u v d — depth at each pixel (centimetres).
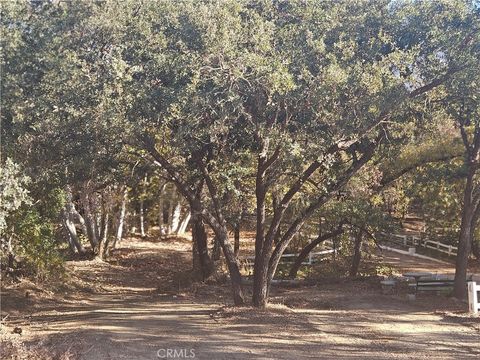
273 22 1186
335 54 1149
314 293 1666
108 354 914
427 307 1412
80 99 1017
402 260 2945
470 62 1134
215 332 1106
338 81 1034
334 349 990
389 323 1215
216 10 1062
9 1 986
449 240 3048
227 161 1358
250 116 1101
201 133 1149
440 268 2650
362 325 1190
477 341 1055
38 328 1194
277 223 1333
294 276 2122
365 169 1834
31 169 1144
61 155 1179
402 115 1254
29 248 1778
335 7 1200
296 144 1079
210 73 1052
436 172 1741
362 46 1196
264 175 1323
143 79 1086
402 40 1201
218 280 2050
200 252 2073
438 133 1500
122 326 1173
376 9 1206
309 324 1185
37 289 1803
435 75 1171
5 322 1297
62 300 1736
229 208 1862
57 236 2489
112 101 1016
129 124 1051
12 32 989
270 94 1048
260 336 1077
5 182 884
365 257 2406
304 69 1061
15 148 1102
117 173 1453
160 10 1126
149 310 1462
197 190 1644
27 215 1672
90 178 1402
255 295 1359
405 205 2897
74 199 2805
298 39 1153
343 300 1527
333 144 1152
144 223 4147
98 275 2405
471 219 1570
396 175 1923
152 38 1088
